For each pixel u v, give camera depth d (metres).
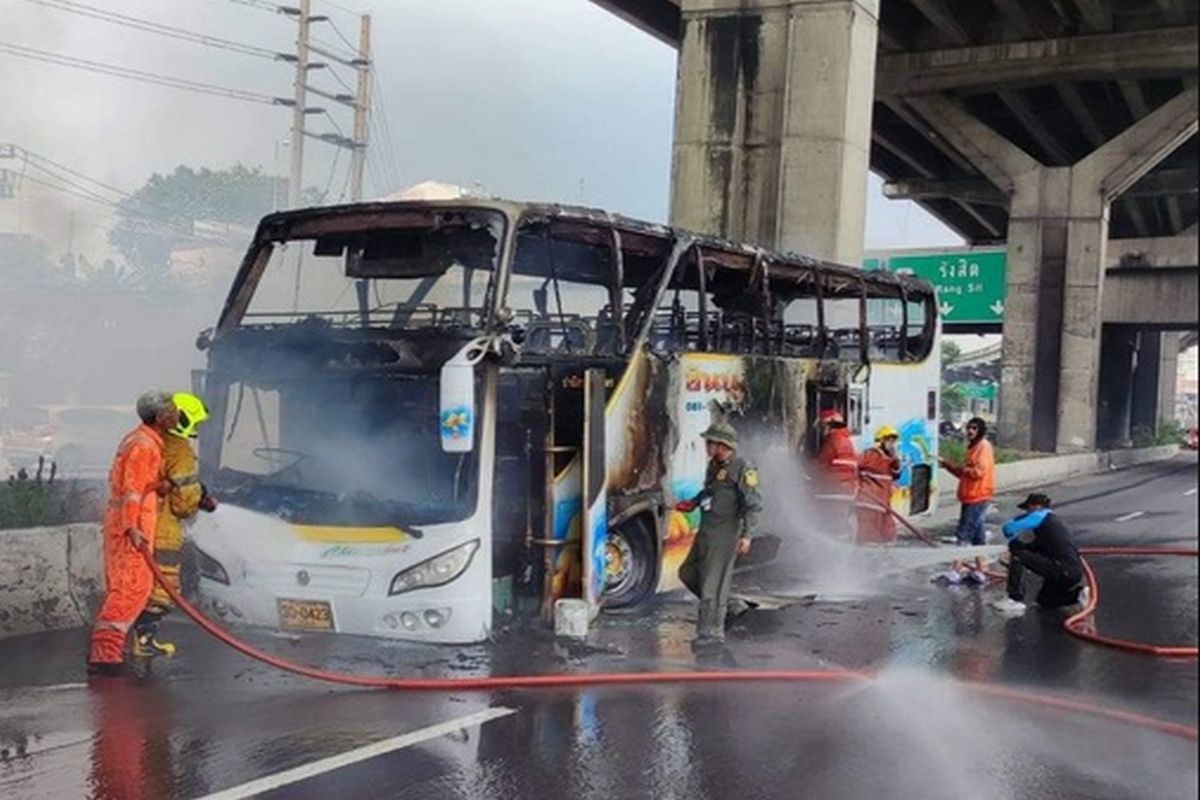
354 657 7.69
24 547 8.25
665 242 10.03
